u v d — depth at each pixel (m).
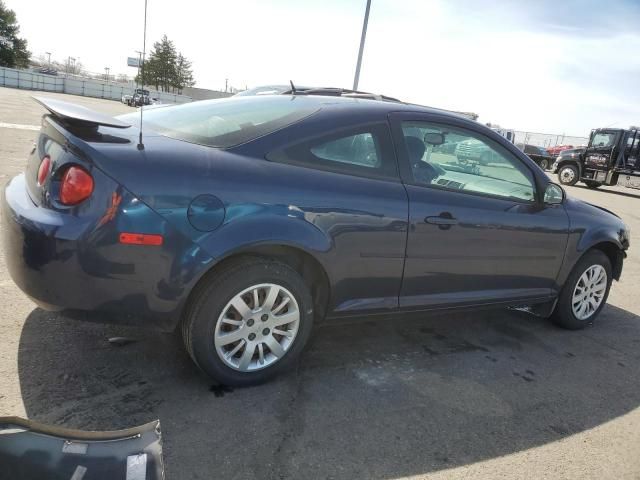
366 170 2.99
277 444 2.36
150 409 2.50
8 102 24.59
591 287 4.29
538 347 3.86
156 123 2.99
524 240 3.65
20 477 1.59
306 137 2.82
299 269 2.93
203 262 2.44
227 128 2.80
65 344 2.97
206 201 2.44
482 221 3.38
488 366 3.43
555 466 2.46
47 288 2.33
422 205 3.11
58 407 2.42
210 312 2.56
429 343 3.68
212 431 2.39
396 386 3.01
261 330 2.74
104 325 3.23
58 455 1.66
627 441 2.74
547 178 3.83
